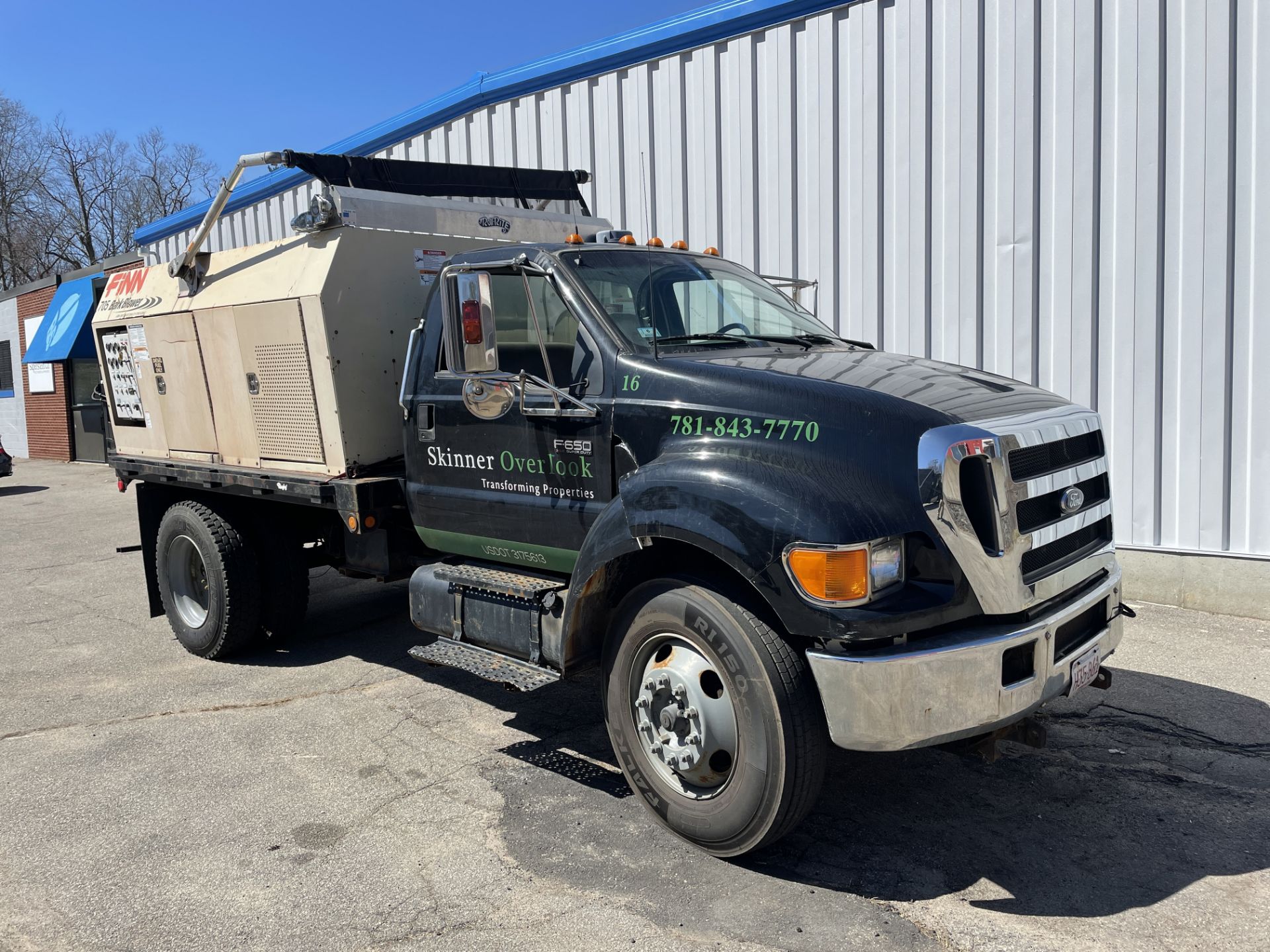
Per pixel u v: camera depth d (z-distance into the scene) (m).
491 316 3.86
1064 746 4.43
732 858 3.51
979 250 7.23
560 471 4.18
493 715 5.05
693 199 8.83
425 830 3.79
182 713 5.16
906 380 3.66
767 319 4.68
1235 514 6.41
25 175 43.69
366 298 5.05
